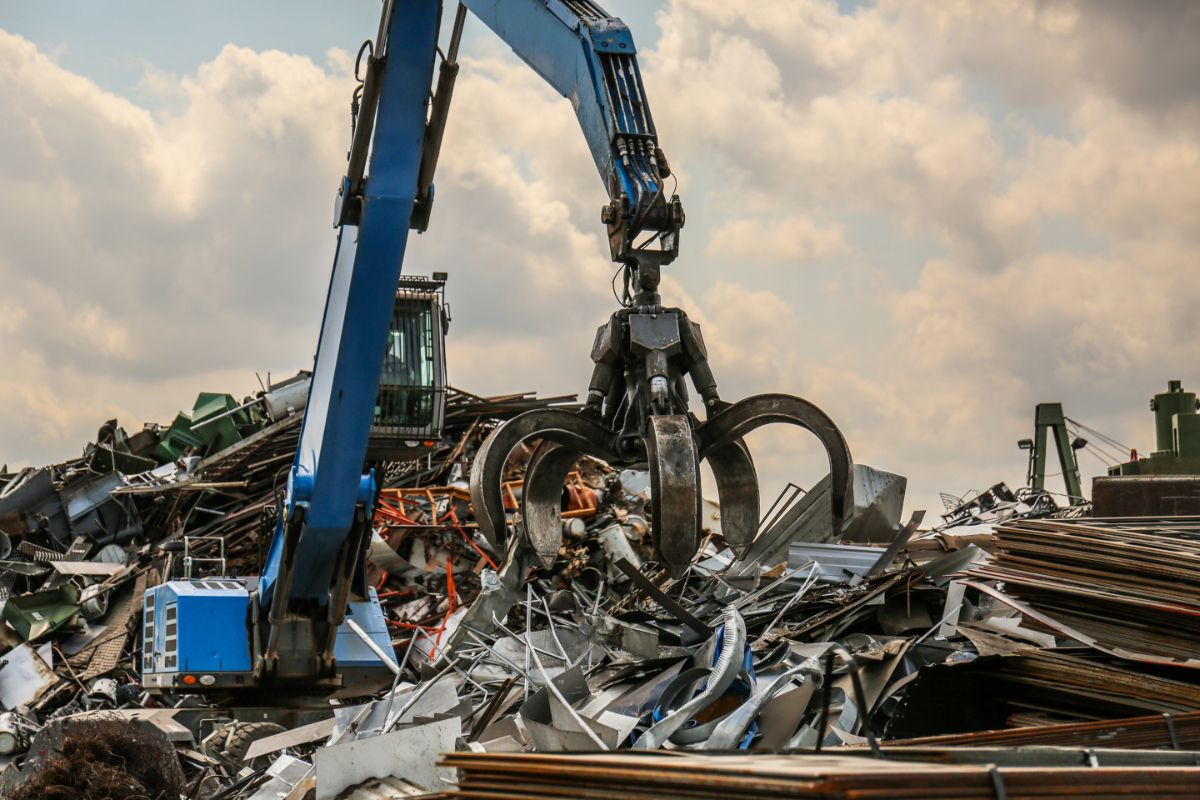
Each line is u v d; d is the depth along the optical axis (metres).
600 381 8.82
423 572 26.02
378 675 18.56
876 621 12.42
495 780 5.82
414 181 13.31
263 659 17.56
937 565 12.83
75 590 26.77
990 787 4.74
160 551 27.94
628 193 8.63
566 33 9.75
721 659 9.11
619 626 13.70
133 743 13.75
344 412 14.84
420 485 30.02
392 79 12.85
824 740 8.58
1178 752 6.31
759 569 20.11
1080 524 10.52
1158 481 14.62
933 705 9.05
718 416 8.70
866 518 20.64
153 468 35.22
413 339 19.25
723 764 4.89
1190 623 8.88
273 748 13.15
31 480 31.03
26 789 13.23
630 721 9.14
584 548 24.88
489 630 20.23
